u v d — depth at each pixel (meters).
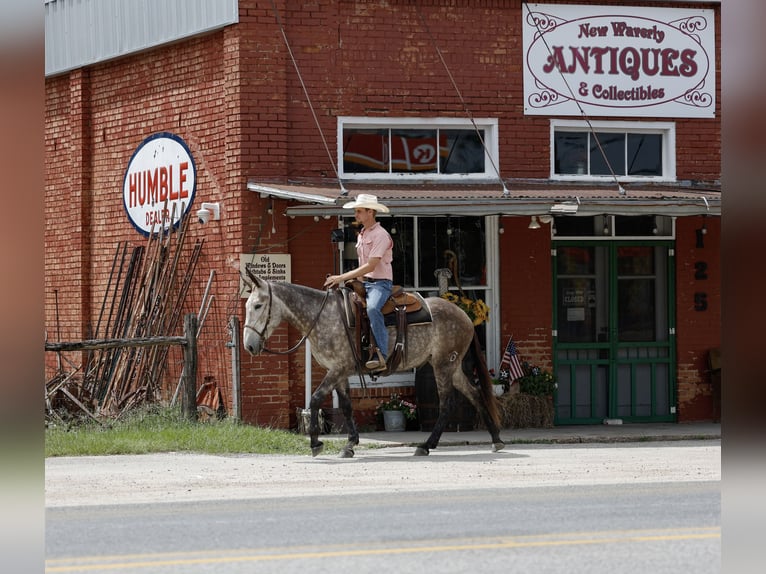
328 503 10.94
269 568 7.91
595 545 8.73
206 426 16.23
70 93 21.11
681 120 19.28
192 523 9.73
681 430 18.16
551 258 18.91
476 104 18.48
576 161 19.02
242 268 17.48
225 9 17.66
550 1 18.73
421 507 10.62
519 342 18.69
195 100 18.52
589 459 14.66
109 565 8.02
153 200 19.44
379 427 18.16
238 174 17.58
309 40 17.89
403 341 14.75
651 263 19.39
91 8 20.33
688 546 8.69
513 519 9.90
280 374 17.67
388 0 18.19
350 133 18.19
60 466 13.41
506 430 18.09
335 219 17.97
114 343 15.92
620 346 19.20
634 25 19.03
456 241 18.53
